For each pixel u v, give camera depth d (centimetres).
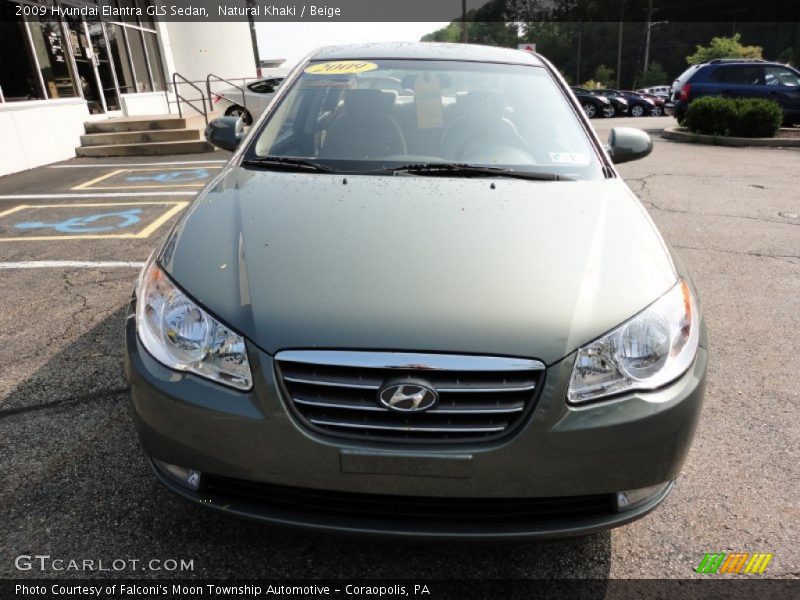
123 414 261
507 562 192
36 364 303
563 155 259
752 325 366
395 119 277
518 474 155
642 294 172
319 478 157
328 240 188
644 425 159
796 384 298
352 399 155
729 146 1172
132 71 1302
